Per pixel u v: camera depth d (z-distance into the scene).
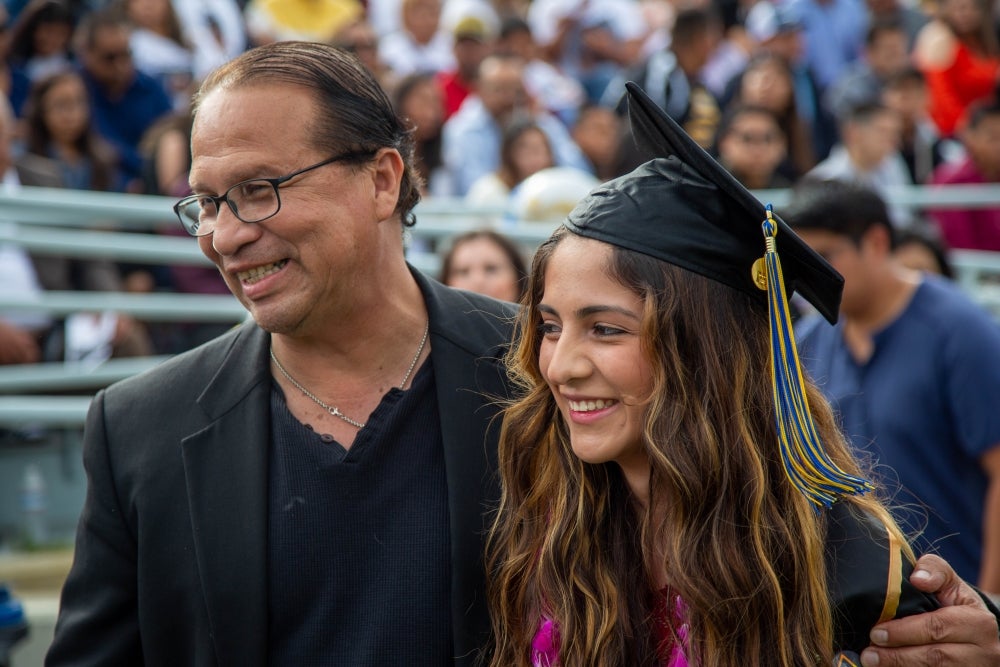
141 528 2.59
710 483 2.32
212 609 2.51
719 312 2.36
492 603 2.53
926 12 11.70
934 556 2.34
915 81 9.23
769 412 2.38
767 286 2.32
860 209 4.25
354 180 2.50
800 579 2.29
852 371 4.38
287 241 2.44
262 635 2.51
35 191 5.37
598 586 2.45
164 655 2.60
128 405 2.68
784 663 2.25
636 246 2.32
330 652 2.53
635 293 2.31
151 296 5.93
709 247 2.34
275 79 2.46
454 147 7.66
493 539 2.57
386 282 2.63
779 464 2.37
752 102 8.60
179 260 5.58
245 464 2.57
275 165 2.42
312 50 2.56
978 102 10.15
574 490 2.51
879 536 2.32
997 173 8.05
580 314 2.34
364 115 2.52
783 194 6.89
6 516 5.63
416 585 2.54
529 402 2.56
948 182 8.18
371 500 2.57
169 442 2.62
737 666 2.27
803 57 10.89
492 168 7.61
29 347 5.55
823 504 2.27
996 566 4.18
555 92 9.48
